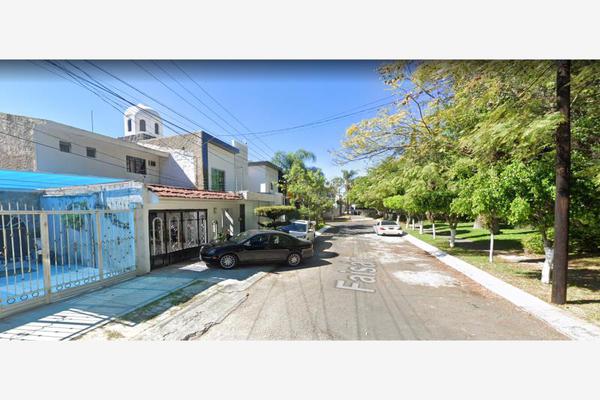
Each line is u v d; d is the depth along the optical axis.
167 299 5.95
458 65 5.85
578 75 5.29
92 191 8.77
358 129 10.93
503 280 7.39
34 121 10.34
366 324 4.74
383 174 20.97
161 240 9.21
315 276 8.09
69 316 5.02
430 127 10.32
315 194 28.05
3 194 9.50
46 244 5.65
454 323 4.78
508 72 5.79
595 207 6.24
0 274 8.16
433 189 13.47
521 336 4.34
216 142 17.23
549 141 6.25
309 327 4.63
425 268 9.22
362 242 16.59
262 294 6.35
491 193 7.04
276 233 9.48
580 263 9.12
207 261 8.89
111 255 8.34
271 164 26.45
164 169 16.47
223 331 4.50
